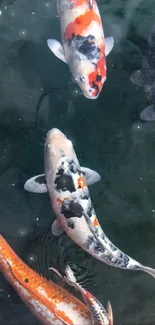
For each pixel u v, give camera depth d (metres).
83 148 1.03
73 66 0.97
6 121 1.05
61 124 1.04
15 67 1.08
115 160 1.03
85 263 0.97
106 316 0.84
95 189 1.01
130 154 1.03
